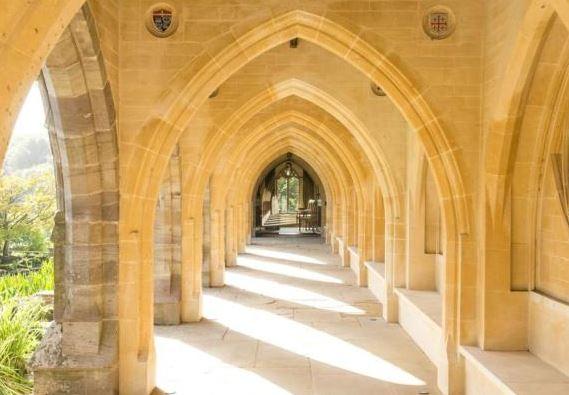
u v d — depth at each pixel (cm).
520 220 636
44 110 636
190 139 1030
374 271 1269
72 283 648
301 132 1727
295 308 1155
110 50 631
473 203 660
